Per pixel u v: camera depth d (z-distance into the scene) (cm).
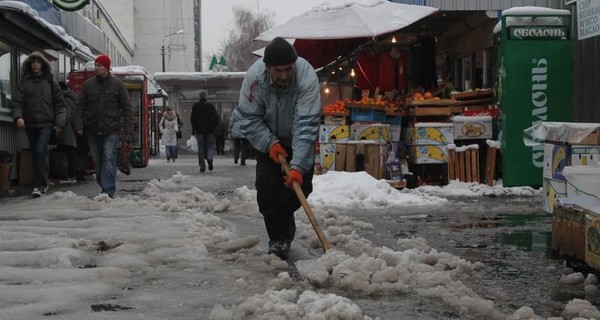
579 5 1173
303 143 561
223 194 1234
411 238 705
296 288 488
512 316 408
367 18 1337
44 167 1141
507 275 536
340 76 1819
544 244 673
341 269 495
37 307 430
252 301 430
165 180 1525
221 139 3509
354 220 826
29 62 1148
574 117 1427
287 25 1397
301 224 764
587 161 789
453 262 565
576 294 477
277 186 590
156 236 695
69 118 1500
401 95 1555
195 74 3797
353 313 398
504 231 758
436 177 1356
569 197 636
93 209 934
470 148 1293
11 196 1157
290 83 570
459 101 1352
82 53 2206
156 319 410
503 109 1224
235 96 3822
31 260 571
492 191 1184
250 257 589
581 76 1402
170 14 9294
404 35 1747
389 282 493
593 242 501
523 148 1214
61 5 1805
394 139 1361
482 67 1645
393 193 1083
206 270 546
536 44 1214
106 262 568
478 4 1498
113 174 1083
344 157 1307
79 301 450
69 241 645
